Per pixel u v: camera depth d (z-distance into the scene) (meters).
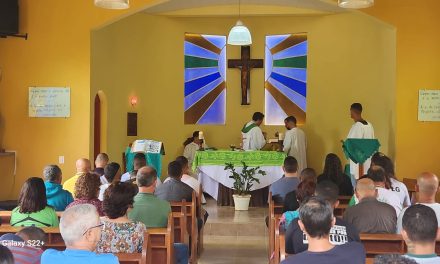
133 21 11.00
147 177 4.93
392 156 9.02
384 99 10.01
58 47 8.64
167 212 4.92
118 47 10.53
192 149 11.46
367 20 10.80
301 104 11.84
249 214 9.20
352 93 11.12
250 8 11.55
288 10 11.51
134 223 3.85
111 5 6.37
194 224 6.29
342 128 11.30
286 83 11.98
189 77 12.01
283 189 6.77
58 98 8.62
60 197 5.56
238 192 9.66
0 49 8.61
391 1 8.69
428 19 8.67
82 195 4.61
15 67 8.62
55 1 8.65
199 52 12.09
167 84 11.73
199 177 10.12
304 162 11.01
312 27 11.72
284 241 3.66
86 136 8.65
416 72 8.68
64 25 8.65
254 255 7.19
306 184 4.91
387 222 4.37
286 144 10.91
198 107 12.12
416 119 8.69
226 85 12.27
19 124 8.65
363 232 4.37
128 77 10.89
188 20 11.95
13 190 8.64
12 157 8.64
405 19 8.69
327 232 2.89
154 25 11.51
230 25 12.17
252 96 12.23
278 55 12.05
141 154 7.10
